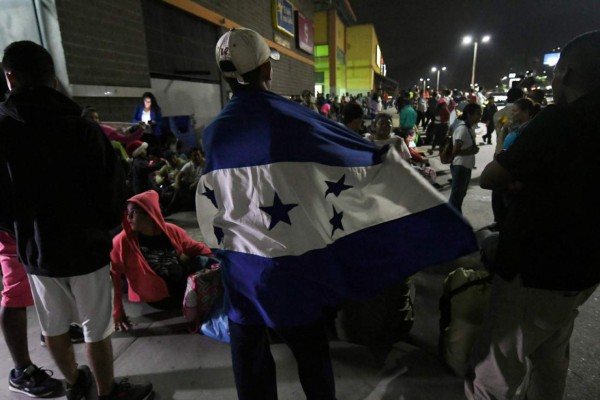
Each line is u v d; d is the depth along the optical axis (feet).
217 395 6.91
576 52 4.46
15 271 6.56
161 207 18.92
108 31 19.52
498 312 5.24
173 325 9.16
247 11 39.88
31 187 5.26
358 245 5.05
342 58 124.57
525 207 4.72
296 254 4.60
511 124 14.80
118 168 5.90
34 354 8.13
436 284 10.97
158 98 25.79
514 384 5.39
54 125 5.21
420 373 7.33
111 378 6.33
